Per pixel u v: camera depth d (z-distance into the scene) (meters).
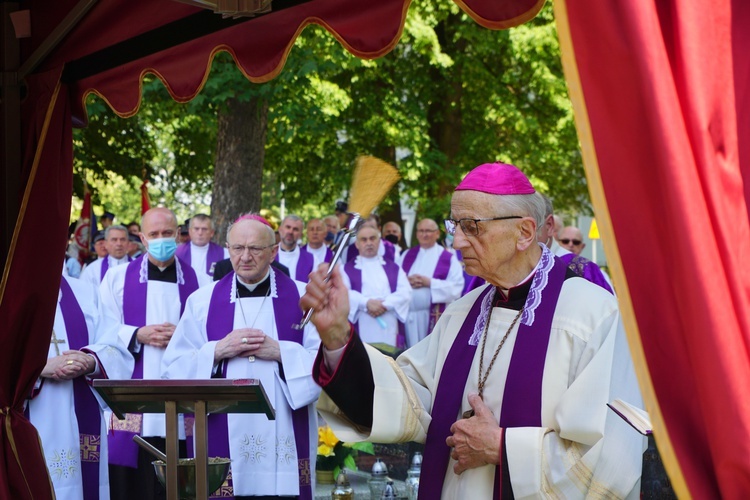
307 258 11.41
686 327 1.83
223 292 5.70
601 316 3.12
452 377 3.29
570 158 23.25
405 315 10.77
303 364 5.41
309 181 22.22
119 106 4.99
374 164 2.93
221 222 13.34
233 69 12.95
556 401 3.08
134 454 6.44
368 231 10.95
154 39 4.73
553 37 20.14
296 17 4.05
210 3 4.10
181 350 5.58
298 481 5.38
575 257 5.12
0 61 5.27
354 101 19.95
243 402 3.65
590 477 2.94
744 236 1.86
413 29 18.67
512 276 3.26
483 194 3.15
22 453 4.87
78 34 5.09
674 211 1.78
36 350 4.91
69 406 5.64
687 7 1.85
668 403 1.89
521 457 2.98
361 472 7.51
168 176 22.14
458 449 3.10
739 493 1.79
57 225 4.99
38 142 5.00
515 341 3.17
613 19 1.88
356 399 3.13
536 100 22.67
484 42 20.30
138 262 6.83
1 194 5.21
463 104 21.98
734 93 1.93
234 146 13.32
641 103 1.86
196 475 3.66
